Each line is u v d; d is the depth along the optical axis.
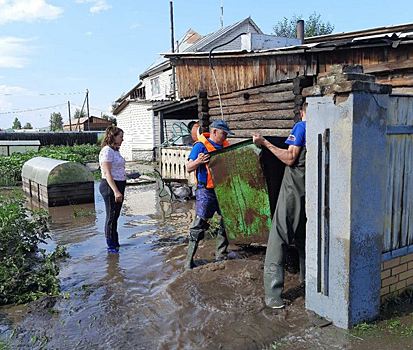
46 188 10.01
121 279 4.64
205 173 4.79
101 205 10.19
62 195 10.13
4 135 33.78
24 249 5.38
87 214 8.92
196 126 11.84
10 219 5.17
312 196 3.33
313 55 7.51
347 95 3.00
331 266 3.25
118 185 5.66
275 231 3.73
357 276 3.18
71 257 5.57
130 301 3.99
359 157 3.06
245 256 5.26
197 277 4.38
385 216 3.45
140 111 27.34
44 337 3.28
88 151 30.23
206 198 4.78
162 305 3.84
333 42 6.79
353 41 6.34
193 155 4.74
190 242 4.86
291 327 3.28
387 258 3.50
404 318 3.34
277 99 8.62
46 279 4.39
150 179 15.14
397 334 3.10
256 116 9.32
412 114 3.52
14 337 3.30
